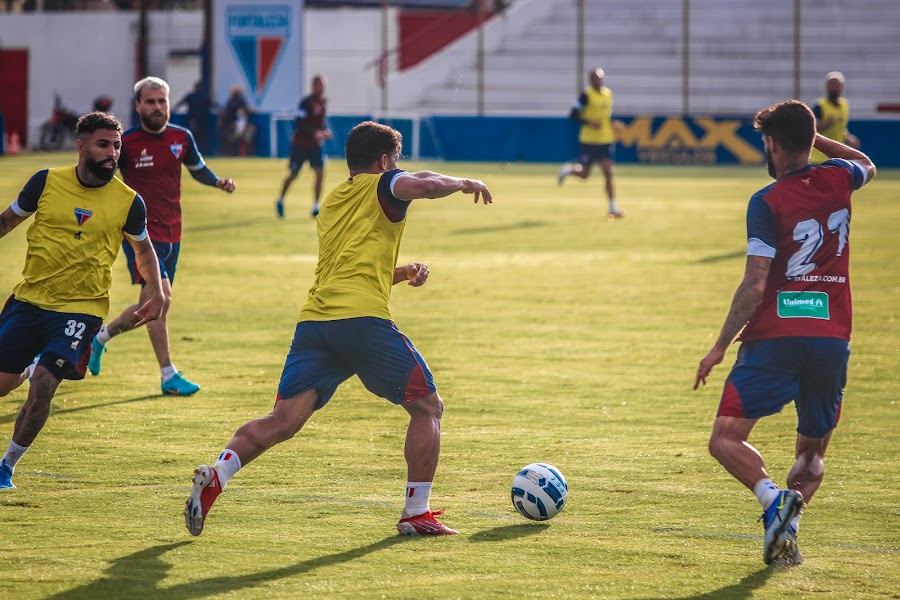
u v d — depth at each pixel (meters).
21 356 19.31
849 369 30.02
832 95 62.12
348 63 149.00
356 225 16.98
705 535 17.23
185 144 26.91
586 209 75.31
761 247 15.99
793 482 17.19
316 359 16.94
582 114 69.31
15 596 14.45
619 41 144.50
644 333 34.69
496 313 38.06
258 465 21.05
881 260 50.72
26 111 161.25
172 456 21.52
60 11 162.00
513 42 147.00
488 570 15.62
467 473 20.66
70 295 19.28
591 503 18.86
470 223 67.00
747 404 16.06
